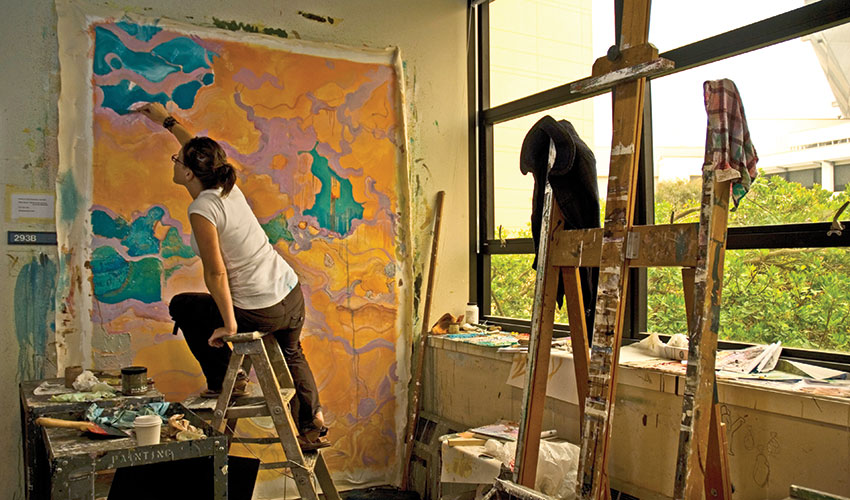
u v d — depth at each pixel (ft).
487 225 12.16
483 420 9.87
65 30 8.99
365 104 11.12
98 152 9.18
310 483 7.26
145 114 9.32
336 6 10.93
